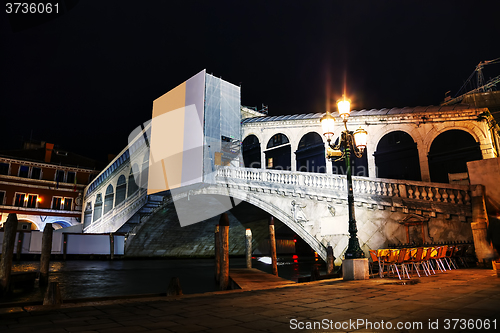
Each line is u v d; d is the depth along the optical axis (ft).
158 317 14.78
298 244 129.59
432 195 44.14
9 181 121.80
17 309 16.96
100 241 90.48
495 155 59.41
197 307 17.26
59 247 83.76
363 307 15.81
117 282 45.14
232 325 12.94
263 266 73.92
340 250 50.83
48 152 135.33
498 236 38.78
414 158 65.92
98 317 14.93
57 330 12.48
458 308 14.67
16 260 76.74
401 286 22.76
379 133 68.23
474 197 40.70
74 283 43.24
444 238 42.52
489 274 28.40
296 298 19.49
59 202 132.98
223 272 32.81
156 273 57.11
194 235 106.63
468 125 60.59
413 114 65.36
